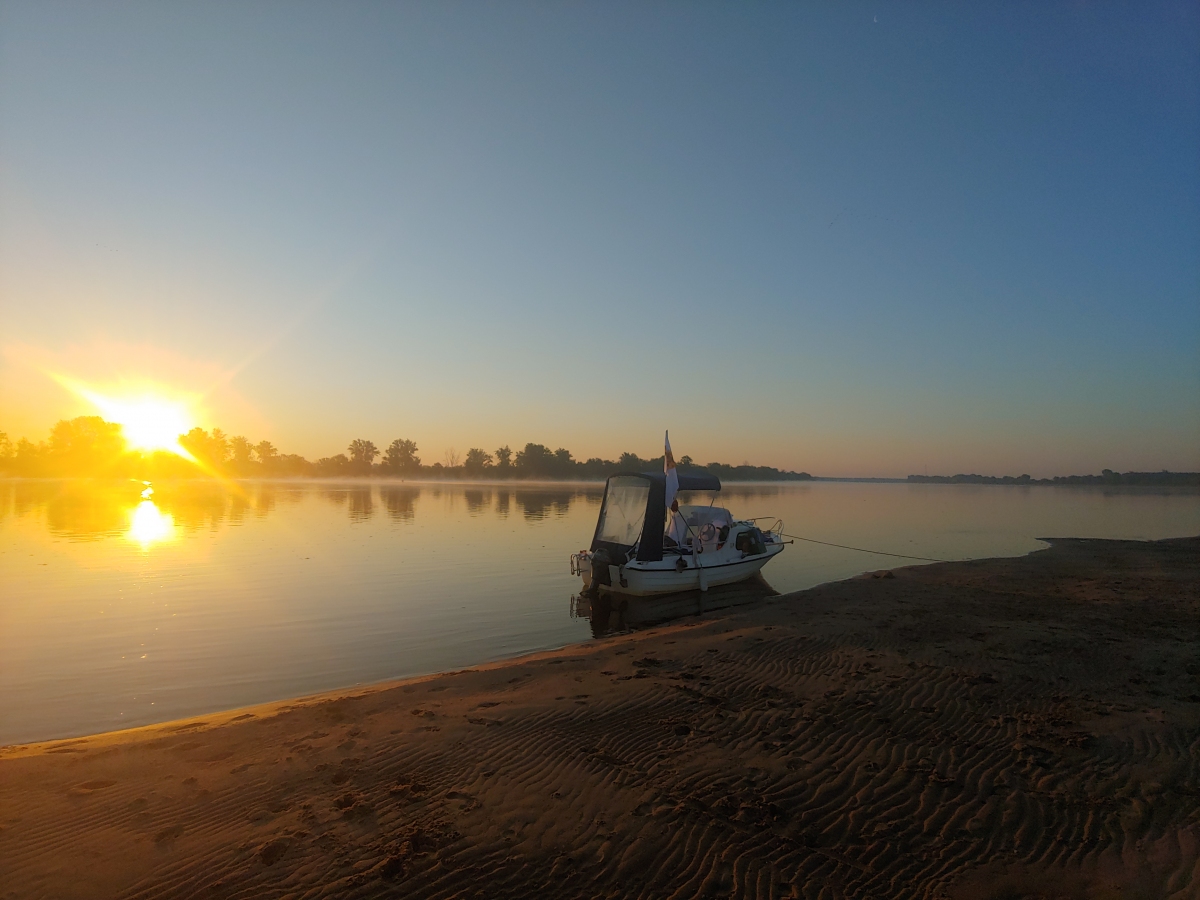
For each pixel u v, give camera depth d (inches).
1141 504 2859.3
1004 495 4173.2
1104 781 239.8
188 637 542.0
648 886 183.0
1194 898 176.6
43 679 433.1
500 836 204.7
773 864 193.2
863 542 1245.7
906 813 220.7
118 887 178.9
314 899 174.4
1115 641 440.8
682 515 805.2
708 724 298.5
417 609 661.3
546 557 1022.4
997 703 320.5
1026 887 183.5
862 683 354.6
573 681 374.9
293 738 287.4
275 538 1238.9
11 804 225.1
